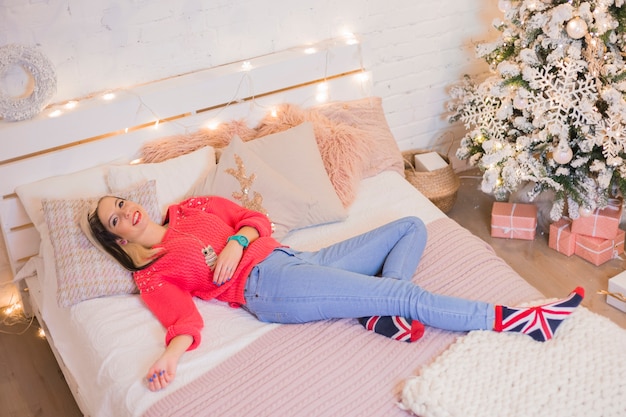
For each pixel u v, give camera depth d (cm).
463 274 222
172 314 210
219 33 282
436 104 344
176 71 280
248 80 282
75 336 219
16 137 248
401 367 188
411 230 228
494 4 330
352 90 308
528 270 285
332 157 272
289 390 183
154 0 264
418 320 200
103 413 194
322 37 304
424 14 319
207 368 194
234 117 286
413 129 346
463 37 333
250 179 249
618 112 252
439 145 356
